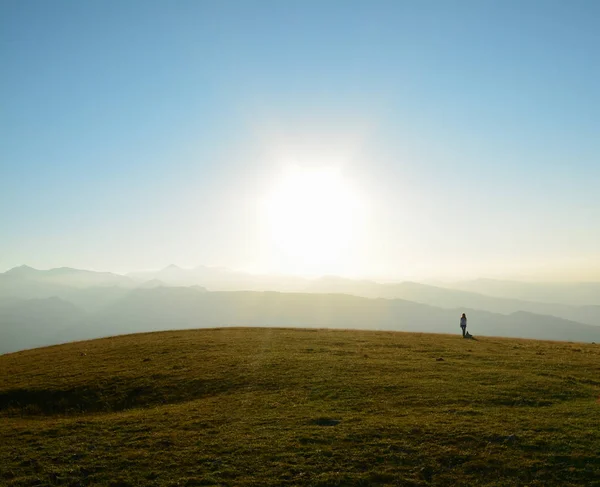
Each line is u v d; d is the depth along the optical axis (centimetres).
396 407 2864
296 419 2688
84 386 3694
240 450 2270
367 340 5625
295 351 4756
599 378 3553
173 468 2117
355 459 2133
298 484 1931
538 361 4184
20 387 3756
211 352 4750
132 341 5947
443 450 2195
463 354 4572
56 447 2455
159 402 3347
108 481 2023
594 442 2205
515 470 1998
